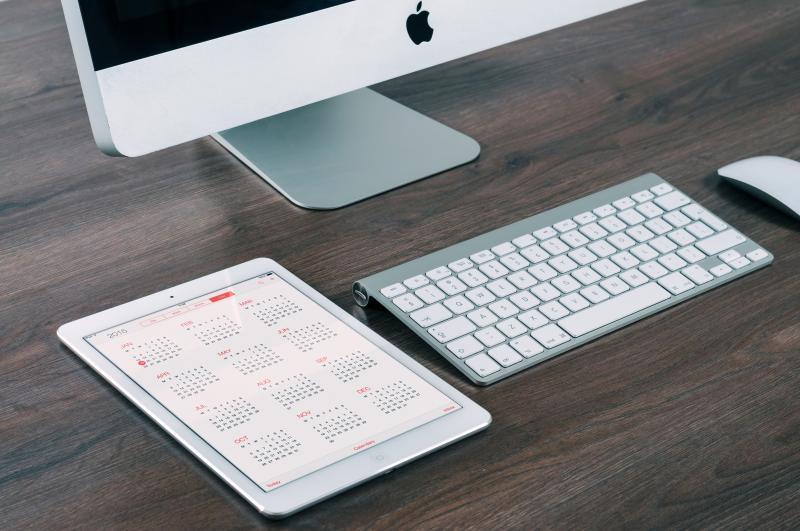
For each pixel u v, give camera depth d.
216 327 0.82
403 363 0.78
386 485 0.68
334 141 1.10
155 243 0.94
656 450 0.71
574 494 0.67
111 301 0.87
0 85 1.23
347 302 0.86
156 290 0.88
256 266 0.90
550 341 0.80
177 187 1.03
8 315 0.85
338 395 0.74
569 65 1.27
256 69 0.95
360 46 1.01
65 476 0.69
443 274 0.87
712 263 0.90
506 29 1.12
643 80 1.24
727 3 1.44
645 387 0.76
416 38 1.05
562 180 1.03
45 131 1.13
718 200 1.00
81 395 0.76
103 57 0.86
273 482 0.67
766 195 0.97
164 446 0.71
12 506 0.66
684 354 0.80
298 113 1.15
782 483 0.68
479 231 0.95
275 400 0.74
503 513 0.66
